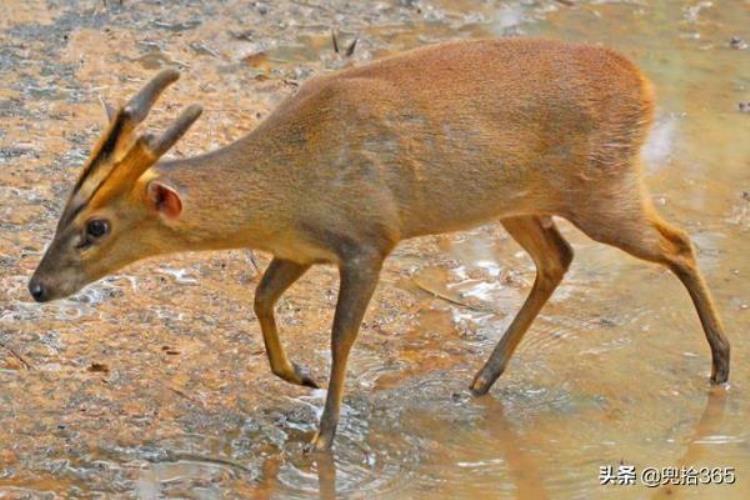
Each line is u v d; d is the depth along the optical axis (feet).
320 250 35.91
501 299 44.32
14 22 59.67
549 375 40.37
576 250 47.11
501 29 62.44
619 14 64.80
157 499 34.37
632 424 38.37
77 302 42.29
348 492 35.19
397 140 35.63
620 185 37.73
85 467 35.32
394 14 63.21
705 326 39.70
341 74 36.78
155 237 34.86
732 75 59.47
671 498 35.60
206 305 42.73
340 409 37.81
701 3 66.18
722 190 50.75
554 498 35.45
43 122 52.08
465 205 36.70
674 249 39.01
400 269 45.68
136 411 37.55
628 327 42.80
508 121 36.37
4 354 39.58
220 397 38.42
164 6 62.18
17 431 36.42
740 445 37.65
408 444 37.17
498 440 37.58
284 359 37.83
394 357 40.98
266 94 55.47
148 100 33.94
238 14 61.98
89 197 33.96
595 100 36.86
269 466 35.88
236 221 35.19
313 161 35.29
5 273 43.24
